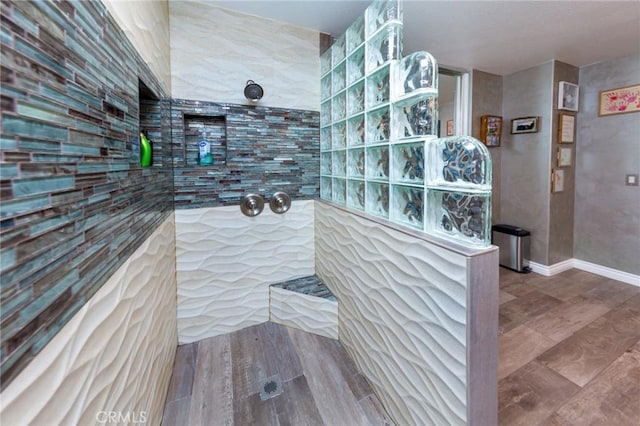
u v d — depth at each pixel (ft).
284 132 6.93
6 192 1.34
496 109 10.30
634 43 7.69
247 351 6.03
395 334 4.20
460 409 3.08
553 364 5.31
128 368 3.02
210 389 4.98
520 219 10.20
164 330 4.82
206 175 6.27
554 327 6.51
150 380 3.86
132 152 3.26
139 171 3.51
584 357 5.48
